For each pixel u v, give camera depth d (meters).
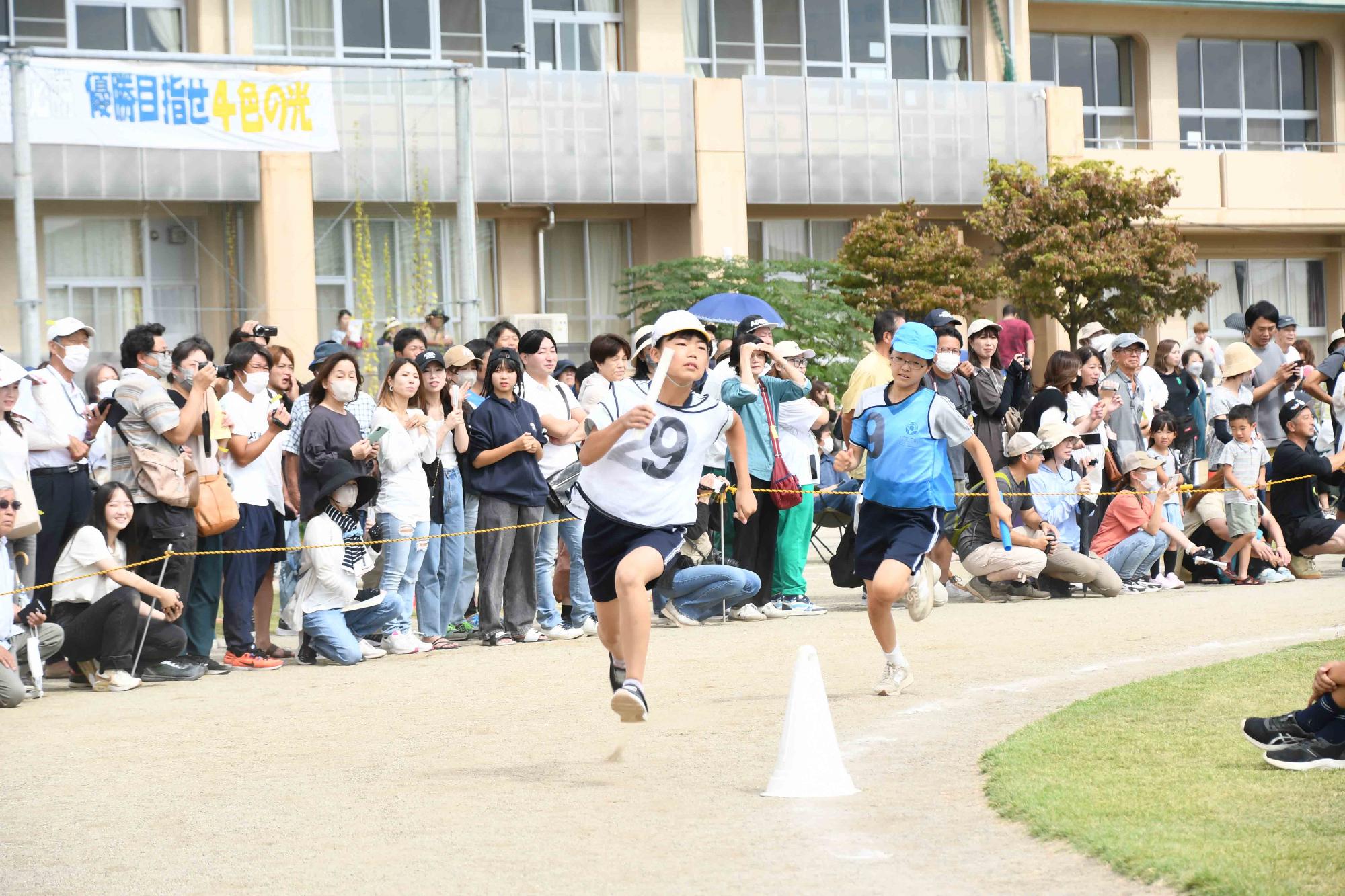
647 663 12.38
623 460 8.48
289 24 35.00
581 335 38.69
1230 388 19.09
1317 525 17.78
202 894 6.15
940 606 15.84
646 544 8.39
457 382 15.44
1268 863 5.64
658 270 35.56
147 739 9.91
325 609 13.35
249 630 13.51
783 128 38.28
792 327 34.53
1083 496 16.56
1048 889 5.65
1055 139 40.53
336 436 13.48
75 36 33.84
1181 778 7.18
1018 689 10.29
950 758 8.16
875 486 10.45
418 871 6.32
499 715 10.29
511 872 6.22
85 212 33.06
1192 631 12.99
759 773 8.02
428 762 8.74
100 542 12.50
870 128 38.94
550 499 14.56
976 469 16.48
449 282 35.88
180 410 12.87
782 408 15.81
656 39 38.22
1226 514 17.81
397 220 35.34
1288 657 10.68
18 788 8.51
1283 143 47.28
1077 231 37.34
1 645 11.65
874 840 6.50
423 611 14.26
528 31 37.41
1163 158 43.84
